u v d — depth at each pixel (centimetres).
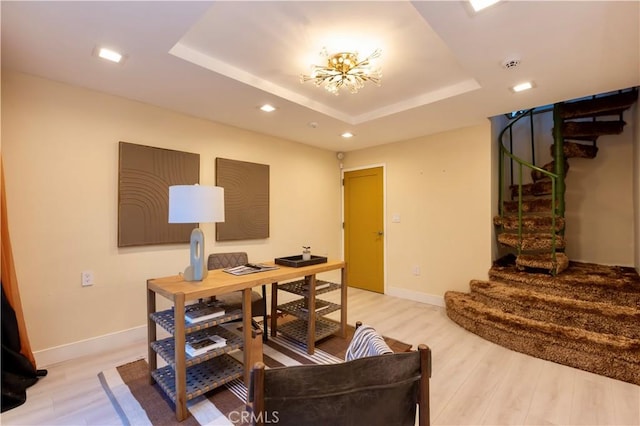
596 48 191
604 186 376
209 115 318
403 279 436
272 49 211
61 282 242
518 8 154
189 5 153
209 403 188
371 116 336
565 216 398
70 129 245
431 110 309
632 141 356
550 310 271
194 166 317
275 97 272
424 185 411
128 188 271
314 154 468
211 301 240
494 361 248
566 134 354
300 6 168
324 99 301
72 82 241
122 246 268
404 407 95
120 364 236
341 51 213
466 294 359
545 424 174
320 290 273
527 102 287
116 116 268
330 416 86
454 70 243
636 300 253
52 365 234
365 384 90
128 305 275
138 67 217
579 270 334
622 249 365
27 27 169
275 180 407
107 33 176
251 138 377
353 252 499
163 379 193
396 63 231
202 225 328
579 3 150
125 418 175
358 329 139
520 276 318
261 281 211
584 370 232
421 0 149
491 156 355
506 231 376
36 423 173
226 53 216
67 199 244
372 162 472
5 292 197
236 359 235
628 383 215
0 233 190
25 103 226
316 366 86
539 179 402
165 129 298
